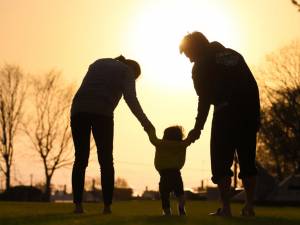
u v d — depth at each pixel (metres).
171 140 10.12
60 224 7.20
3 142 65.44
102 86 9.41
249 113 8.90
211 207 15.02
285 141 67.12
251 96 8.90
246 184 9.17
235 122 8.87
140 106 9.56
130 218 7.93
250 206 9.24
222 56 8.91
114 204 16.62
